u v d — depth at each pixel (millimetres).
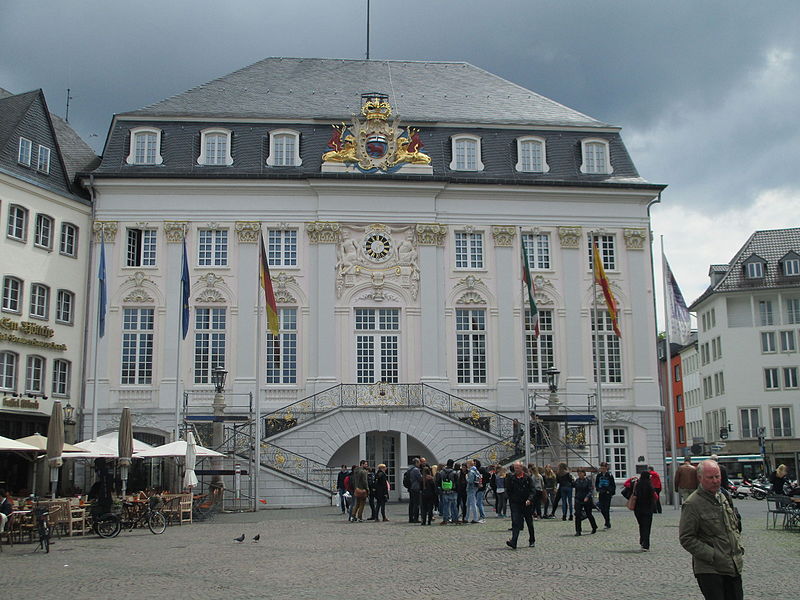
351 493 26484
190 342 37688
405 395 36719
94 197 38344
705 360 71312
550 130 41844
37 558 17938
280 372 37875
